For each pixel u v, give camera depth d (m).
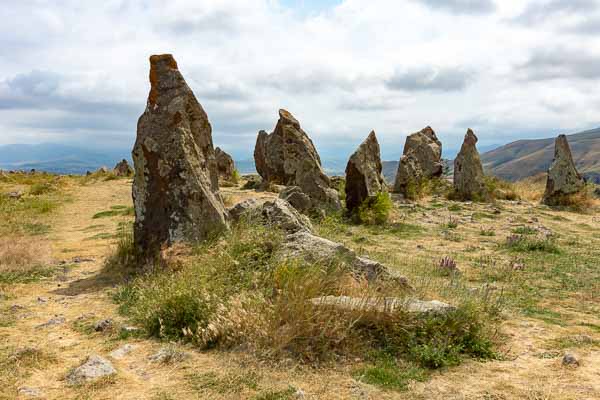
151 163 10.32
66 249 12.46
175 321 6.33
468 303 6.25
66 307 7.59
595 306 7.84
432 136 30.52
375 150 19.52
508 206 22.95
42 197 25.03
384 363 5.22
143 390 4.58
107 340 6.05
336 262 7.54
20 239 12.34
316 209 16.58
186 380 4.78
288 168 21.89
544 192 26.03
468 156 24.84
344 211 18.05
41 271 9.94
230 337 5.63
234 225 10.20
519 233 15.69
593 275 10.14
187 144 10.36
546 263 11.37
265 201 11.30
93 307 7.55
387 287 7.18
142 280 8.48
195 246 9.45
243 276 7.42
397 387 4.64
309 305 5.84
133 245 10.45
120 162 45.31
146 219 10.34
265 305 6.13
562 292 8.75
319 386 4.64
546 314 7.34
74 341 6.03
